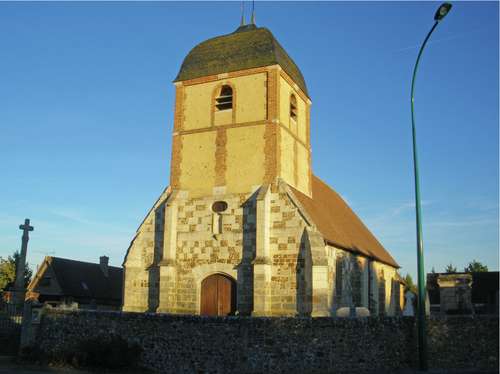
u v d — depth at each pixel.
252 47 28.53
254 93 27.70
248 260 25.56
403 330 19.02
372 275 34.38
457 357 18.53
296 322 19.08
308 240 24.53
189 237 27.12
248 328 19.48
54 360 22.11
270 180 26.27
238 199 26.58
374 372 18.38
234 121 27.80
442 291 27.73
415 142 18.59
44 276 45.53
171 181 28.44
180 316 20.67
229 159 27.41
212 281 26.28
